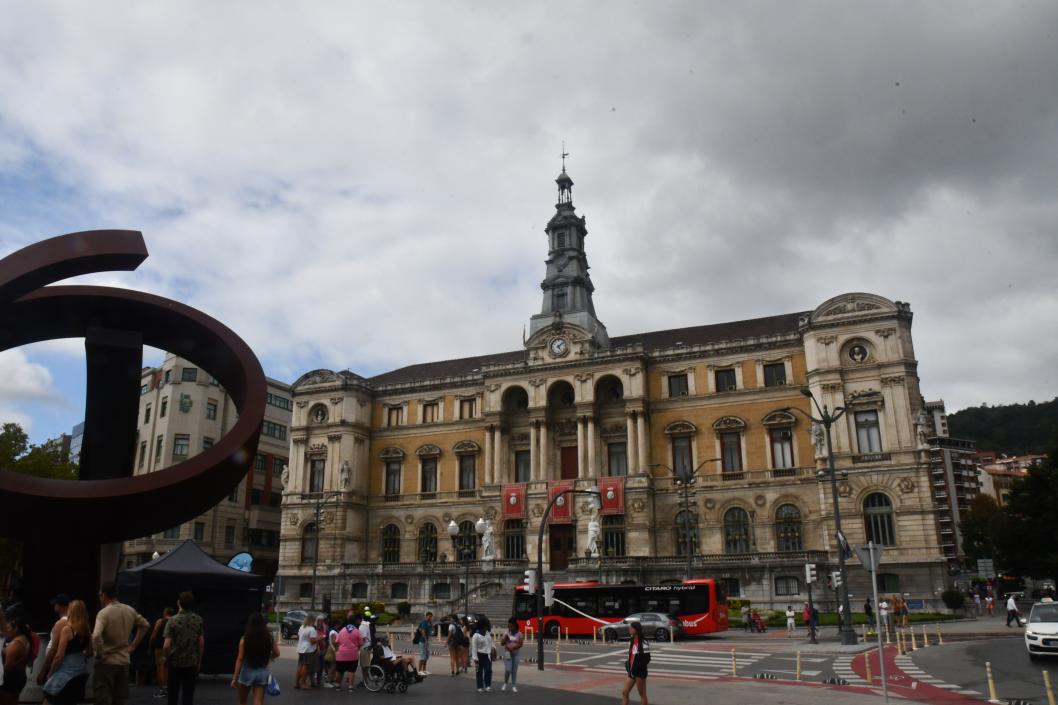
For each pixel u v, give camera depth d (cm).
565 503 7181
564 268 8475
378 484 8306
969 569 12669
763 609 6106
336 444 8200
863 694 2392
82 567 1911
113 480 1769
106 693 1456
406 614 6794
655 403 7325
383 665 2442
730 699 2300
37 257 1825
